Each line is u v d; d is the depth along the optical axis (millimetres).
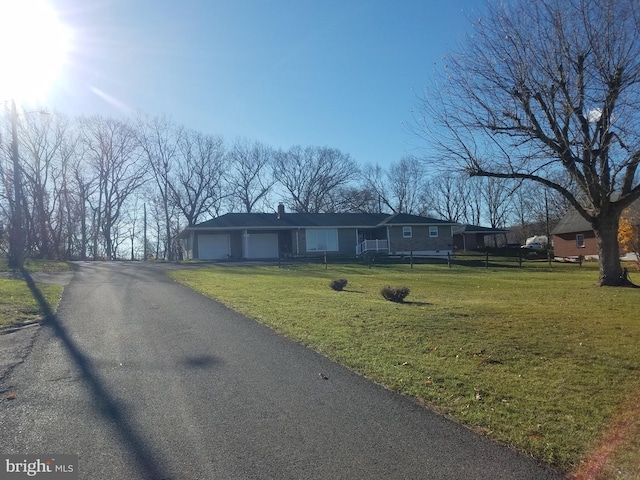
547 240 63062
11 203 30328
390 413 4867
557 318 9266
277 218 41344
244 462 3877
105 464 3855
